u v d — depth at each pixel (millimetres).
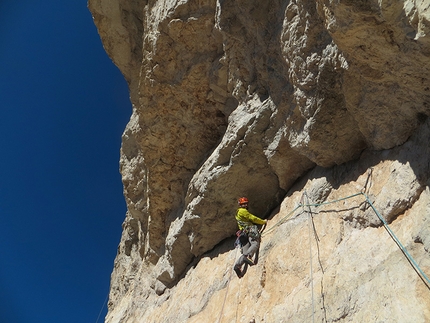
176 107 9414
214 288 8383
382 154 5797
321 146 6375
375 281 4906
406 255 4703
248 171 8055
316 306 5457
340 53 5402
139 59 11234
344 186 6238
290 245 6715
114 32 11016
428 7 3643
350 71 5453
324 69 5727
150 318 10727
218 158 8242
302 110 6309
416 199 4953
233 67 7867
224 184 8266
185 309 8875
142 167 12625
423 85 4770
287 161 7430
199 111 9227
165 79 9180
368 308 4781
